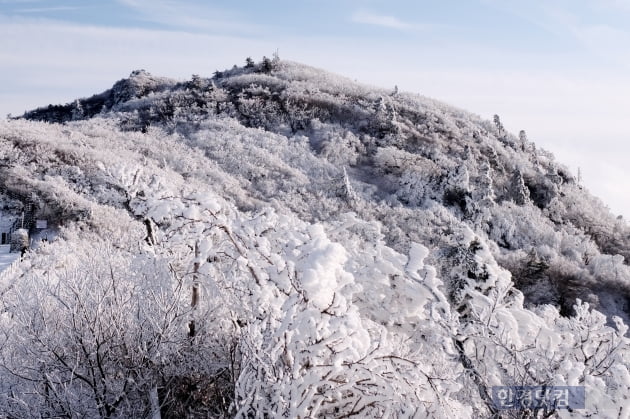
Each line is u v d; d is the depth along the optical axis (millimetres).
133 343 5824
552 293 45812
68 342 5785
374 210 53250
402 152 70938
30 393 5340
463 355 5602
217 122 75125
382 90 105625
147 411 5660
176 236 5527
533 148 97625
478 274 11031
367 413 4855
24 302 5902
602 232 70250
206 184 46156
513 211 63969
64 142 41344
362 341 4910
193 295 6070
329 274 4617
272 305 4891
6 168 31203
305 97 86438
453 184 63375
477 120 101250
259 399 4434
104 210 25688
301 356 4504
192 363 5926
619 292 48750
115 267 6336
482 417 5688
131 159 42844
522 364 5547
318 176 60562
